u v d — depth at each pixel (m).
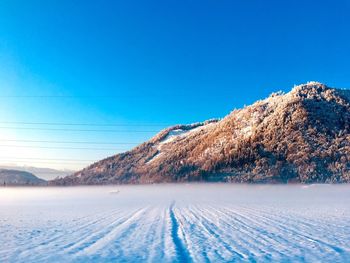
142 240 14.27
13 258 10.81
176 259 10.27
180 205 42.25
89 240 14.53
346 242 13.14
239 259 10.20
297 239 14.02
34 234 16.80
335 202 49.12
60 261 10.26
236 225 19.41
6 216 28.83
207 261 9.94
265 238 14.38
